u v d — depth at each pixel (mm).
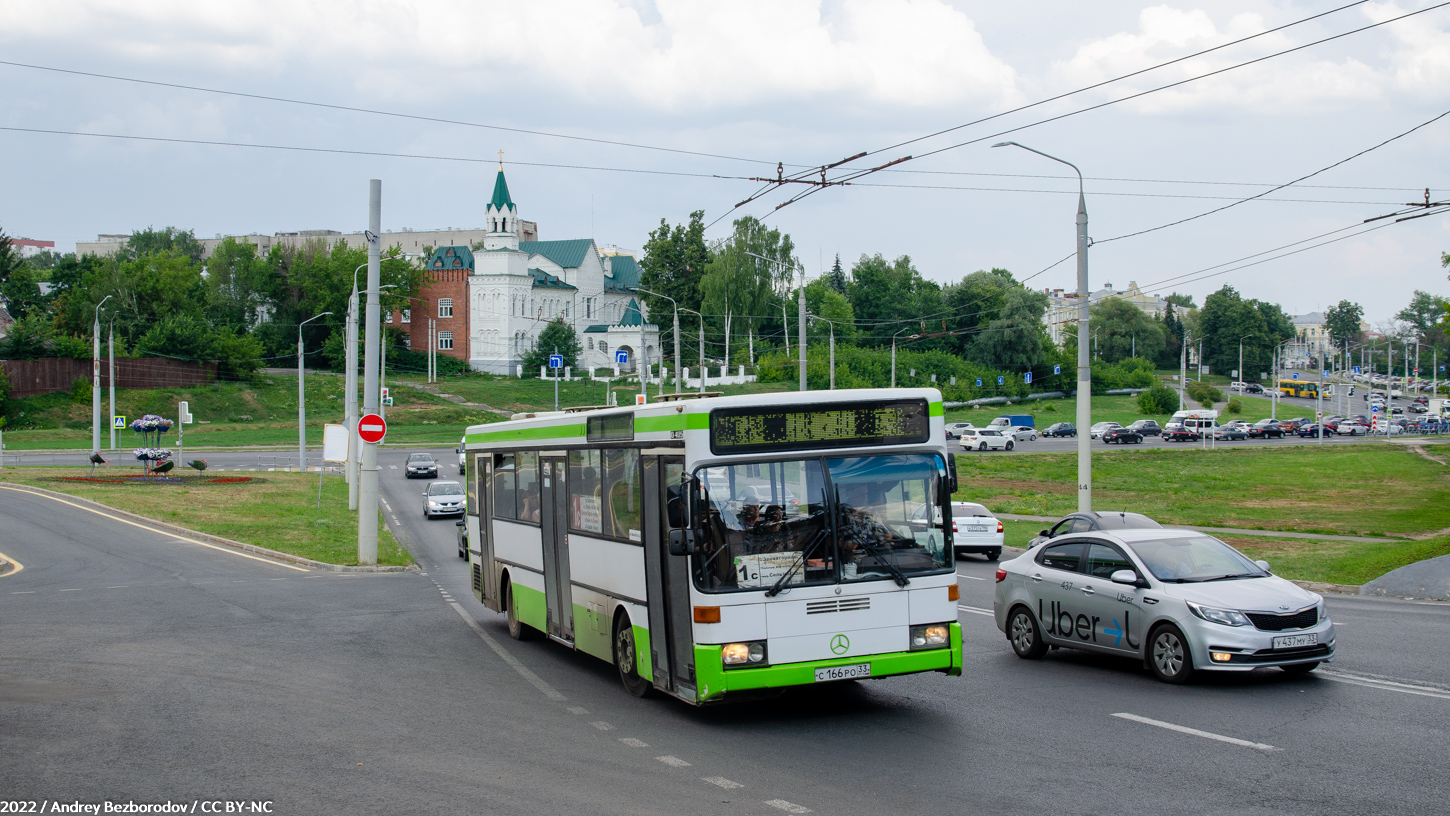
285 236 173875
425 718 10523
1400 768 8109
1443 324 35219
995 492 50031
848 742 9375
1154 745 8984
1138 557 12289
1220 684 11469
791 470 9992
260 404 101062
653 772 8453
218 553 28953
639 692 11445
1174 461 67000
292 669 13195
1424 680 11367
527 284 129250
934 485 10375
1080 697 11047
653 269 128125
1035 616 13430
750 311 105875
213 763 8727
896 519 10195
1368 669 12000
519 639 15641
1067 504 43562
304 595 21031
